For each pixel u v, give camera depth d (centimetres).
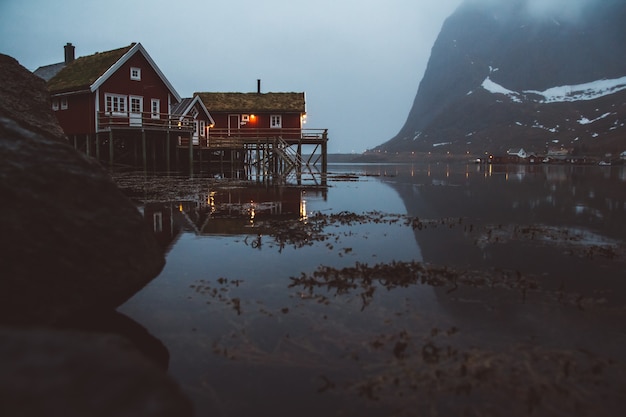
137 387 139
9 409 118
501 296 565
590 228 1116
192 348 407
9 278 342
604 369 370
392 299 550
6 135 421
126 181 2573
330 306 522
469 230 1078
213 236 961
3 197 367
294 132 3816
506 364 377
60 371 135
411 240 944
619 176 3866
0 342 144
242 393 335
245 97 3994
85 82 2869
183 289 582
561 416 306
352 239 949
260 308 513
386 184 2939
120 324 457
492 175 4212
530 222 1225
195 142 3584
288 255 790
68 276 380
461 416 306
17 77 910
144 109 3095
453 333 445
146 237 477
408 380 352
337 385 346
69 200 417
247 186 2528
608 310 515
